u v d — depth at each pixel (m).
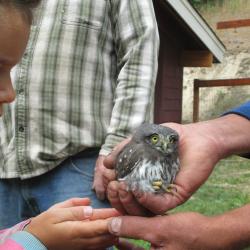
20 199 1.24
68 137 1.20
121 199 0.73
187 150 0.78
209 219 0.71
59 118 1.21
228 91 6.72
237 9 8.37
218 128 0.84
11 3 0.52
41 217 0.76
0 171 1.25
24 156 1.21
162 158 0.75
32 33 1.24
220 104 6.73
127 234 0.72
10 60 0.54
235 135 0.84
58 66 1.21
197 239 0.70
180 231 0.70
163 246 0.71
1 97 0.56
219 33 7.75
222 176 3.78
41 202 1.21
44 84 1.21
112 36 1.27
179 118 4.71
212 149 0.79
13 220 1.26
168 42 4.49
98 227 0.74
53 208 0.78
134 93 1.21
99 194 1.15
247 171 3.99
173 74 4.59
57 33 1.21
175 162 0.75
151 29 1.24
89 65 1.22
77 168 1.20
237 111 0.90
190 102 7.07
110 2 1.25
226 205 2.84
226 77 7.43
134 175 0.73
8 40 0.52
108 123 1.24
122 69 1.23
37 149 1.20
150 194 0.71
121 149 0.82
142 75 1.22
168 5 4.12
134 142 0.78
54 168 1.20
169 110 4.58
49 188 1.20
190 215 0.71
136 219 0.72
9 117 1.24
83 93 1.22
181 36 4.52
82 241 0.74
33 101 1.21
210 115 6.75
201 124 0.86
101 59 1.24
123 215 0.76
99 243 0.75
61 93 1.21
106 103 1.25
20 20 0.53
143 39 1.23
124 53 1.25
